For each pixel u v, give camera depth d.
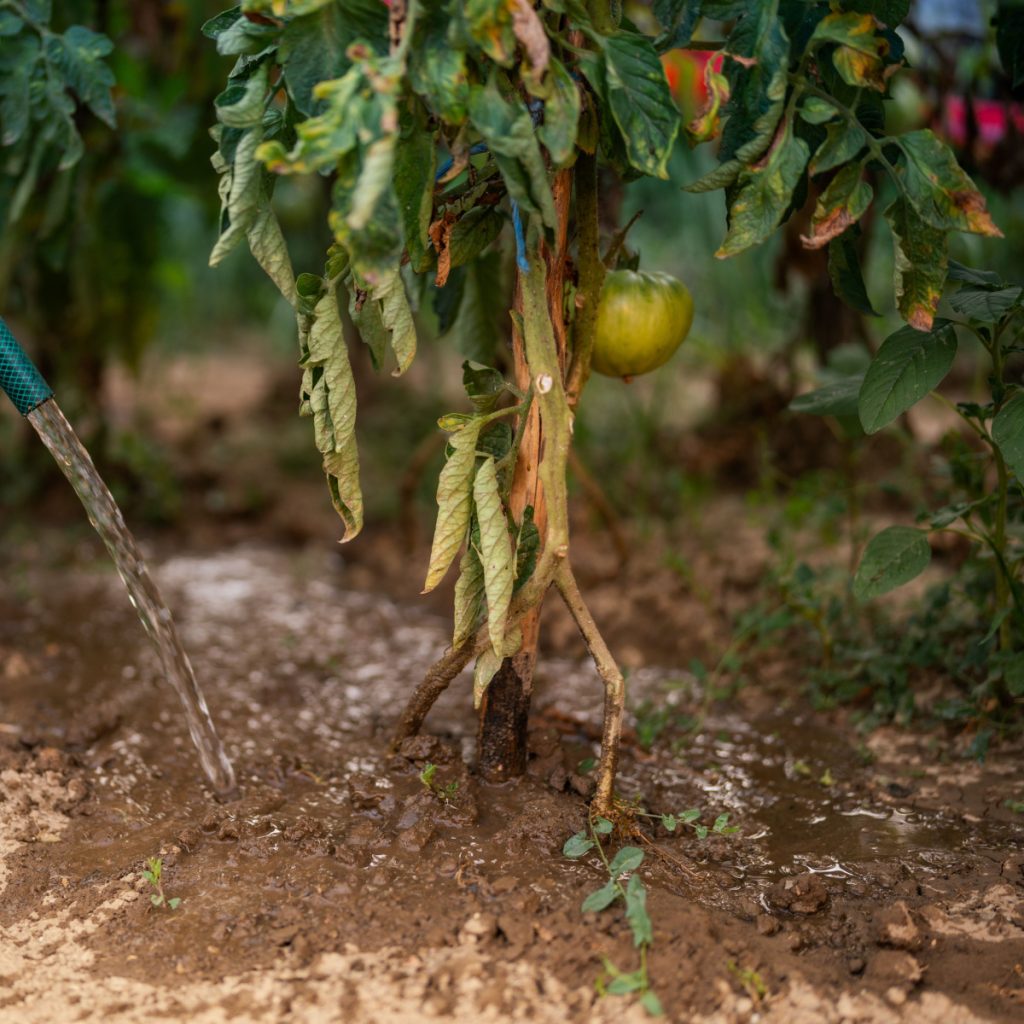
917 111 3.94
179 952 1.93
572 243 2.35
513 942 1.90
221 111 1.81
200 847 2.24
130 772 2.58
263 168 1.91
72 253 3.87
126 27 3.74
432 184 1.90
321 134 1.65
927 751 2.67
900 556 2.34
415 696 2.44
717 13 1.97
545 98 1.78
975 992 1.82
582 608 2.17
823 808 2.45
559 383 2.04
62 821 2.36
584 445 4.51
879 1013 1.78
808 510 3.49
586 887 2.04
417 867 2.13
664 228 5.62
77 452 2.32
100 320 4.32
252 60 1.93
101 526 2.37
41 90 2.62
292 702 3.00
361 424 5.33
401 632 3.53
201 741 2.47
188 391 6.29
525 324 2.02
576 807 2.28
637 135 1.88
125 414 5.64
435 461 4.79
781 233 3.99
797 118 2.06
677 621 3.40
